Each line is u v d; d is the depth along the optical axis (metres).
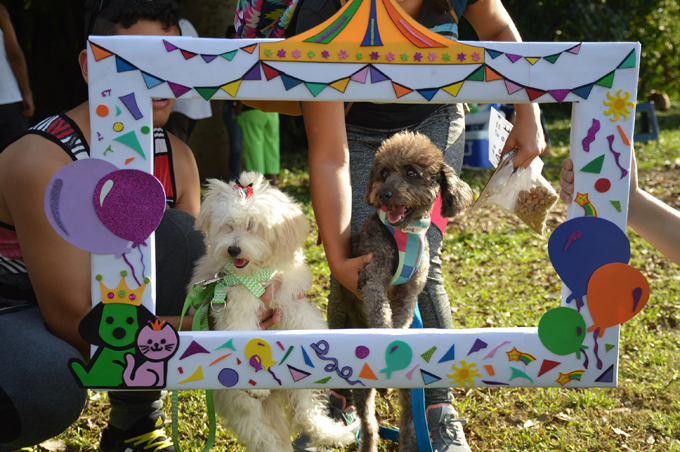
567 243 1.66
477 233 6.35
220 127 8.48
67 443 2.62
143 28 2.03
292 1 2.27
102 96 1.57
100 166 1.58
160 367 1.66
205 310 1.98
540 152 2.24
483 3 2.47
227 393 2.06
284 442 2.21
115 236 1.61
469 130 10.11
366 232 2.05
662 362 3.35
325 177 2.08
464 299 4.46
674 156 10.39
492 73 1.60
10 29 5.86
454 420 2.40
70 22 12.91
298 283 2.15
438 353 1.68
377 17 1.59
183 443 2.60
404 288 2.11
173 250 2.26
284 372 1.68
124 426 2.30
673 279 4.75
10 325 1.89
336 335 1.67
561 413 2.86
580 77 1.60
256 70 1.58
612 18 19.58
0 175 1.91
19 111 6.05
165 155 2.40
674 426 2.72
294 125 13.65
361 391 2.37
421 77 1.60
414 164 2.00
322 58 1.59
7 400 1.76
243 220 2.00
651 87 26.33
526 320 3.92
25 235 1.86
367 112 2.42
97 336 1.64
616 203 1.64
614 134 1.62
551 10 18.64
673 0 24.16
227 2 8.55
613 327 1.68
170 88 1.58
